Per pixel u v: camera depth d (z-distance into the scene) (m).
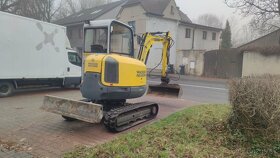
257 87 5.34
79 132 6.19
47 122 6.95
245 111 5.40
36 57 11.48
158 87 9.45
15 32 10.66
